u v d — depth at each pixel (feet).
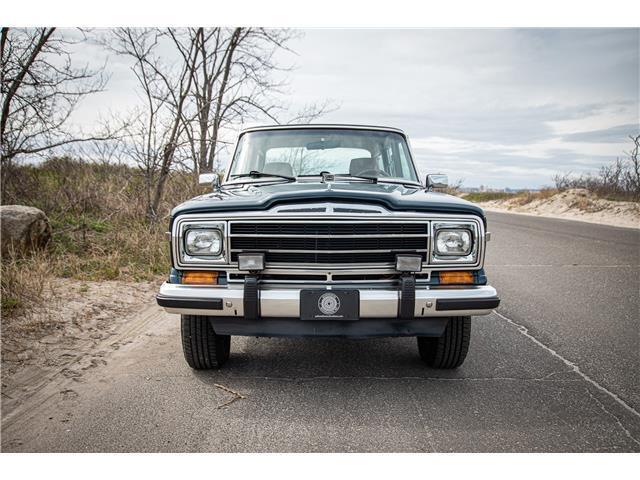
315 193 10.24
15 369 11.50
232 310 10.05
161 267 21.67
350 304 9.90
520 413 9.67
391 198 10.38
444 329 10.87
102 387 10.77
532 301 18.80
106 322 15.12
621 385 11.01
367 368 12.06
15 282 15.96
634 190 66.08
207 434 8.82
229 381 11.19
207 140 30.50
